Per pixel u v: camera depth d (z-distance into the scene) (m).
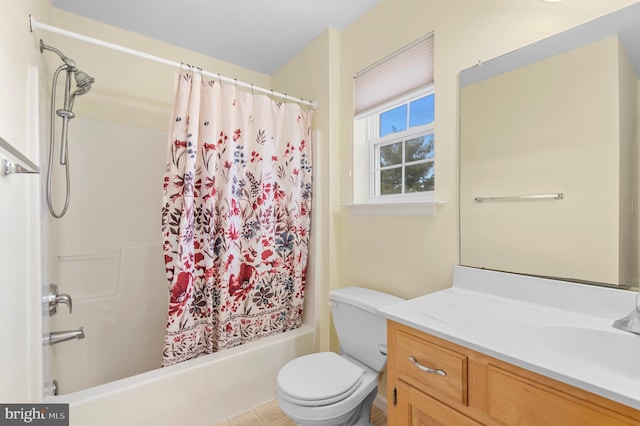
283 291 1.98
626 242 0.93
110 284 1.92
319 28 2.00
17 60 0.97
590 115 1.00
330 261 2.00
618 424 0.59
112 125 1.96
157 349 2.06
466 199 1.33
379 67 1.77
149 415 1.42
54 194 1.76
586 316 0.98
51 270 1.63
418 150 1.67
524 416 0.72
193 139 1.59
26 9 1.10
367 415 1.49
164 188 1.59
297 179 1.99
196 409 1.55
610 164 0.96
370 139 1.95
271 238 1.90
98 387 1.37
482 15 1.28
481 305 1.12
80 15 1.86
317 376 1.34
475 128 1.30
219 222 1.71
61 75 1.82
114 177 1.96
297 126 2.00
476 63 1.30
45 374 1.30
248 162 1.84
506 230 1.20
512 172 1.18
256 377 1.75
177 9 1.81
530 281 1.11
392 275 1.67
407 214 1.58
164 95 2.15
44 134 1.43
